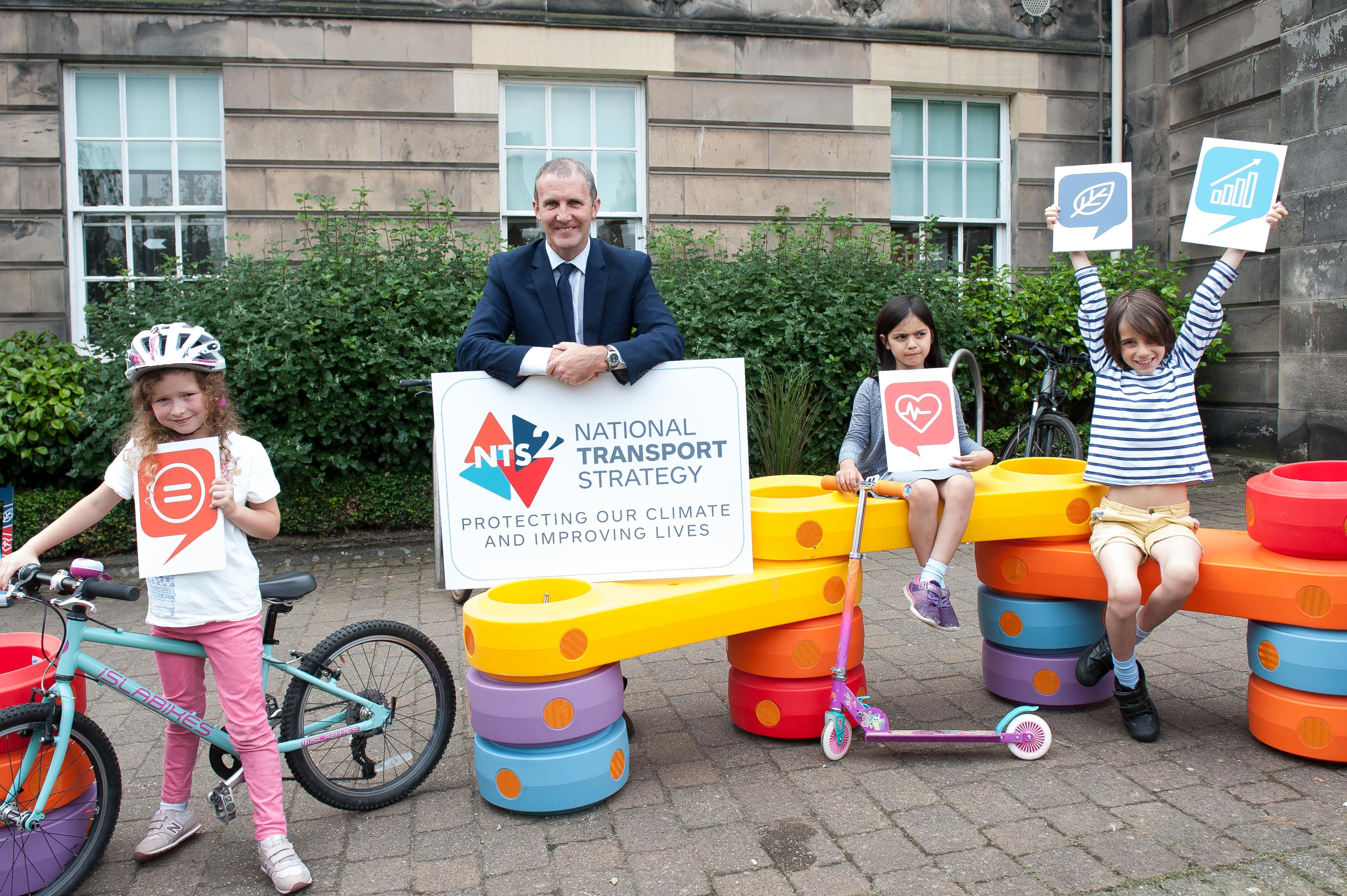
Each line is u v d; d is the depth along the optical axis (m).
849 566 3.28
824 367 7.11
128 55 8.34
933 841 2.64
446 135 8.82
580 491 3.18
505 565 3.17
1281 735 3.07
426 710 3.28
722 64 9.30
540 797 2.86
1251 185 3.26
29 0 8.20
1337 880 2.38
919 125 10.11
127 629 5.09
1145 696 3.31
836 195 9.63
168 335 2.52
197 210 8.73
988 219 10.32
